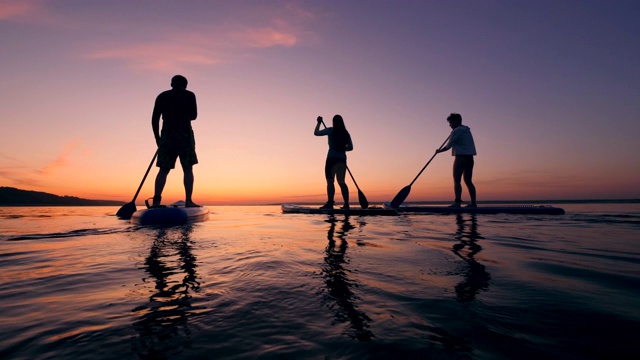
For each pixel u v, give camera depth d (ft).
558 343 2.25
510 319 2.69
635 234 8.43
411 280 3.93
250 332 2.48
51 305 3.09
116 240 7.51
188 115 14.30
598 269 4.48
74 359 2.09
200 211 14.11
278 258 5.29
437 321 2.66
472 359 2.05
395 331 2.48
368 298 3.25
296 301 3.17
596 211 21.67
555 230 9.44
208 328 2.56
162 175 13.76
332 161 18.37
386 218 14.74
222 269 4.51
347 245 6.66
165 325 2.61
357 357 2.10
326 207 19.04
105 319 2.74
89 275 4.20
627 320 2.64
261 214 21.30
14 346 2.26
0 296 3.36
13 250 6.21
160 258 5.30
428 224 11.48
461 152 18.43
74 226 11.23
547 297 3.24
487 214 17.30
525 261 5.01
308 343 2.30
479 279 3.96
